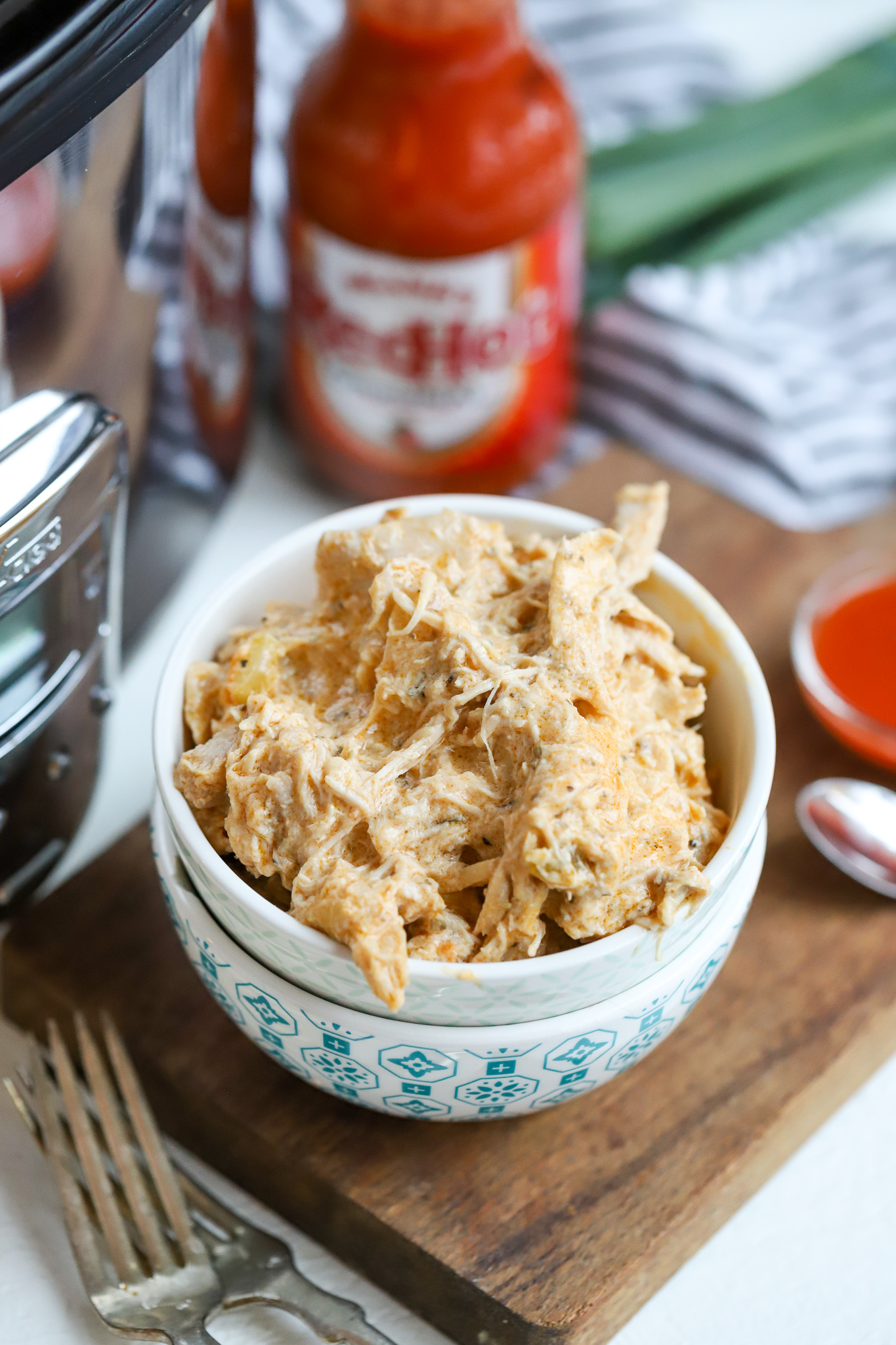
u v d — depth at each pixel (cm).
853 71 67
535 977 42
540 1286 45
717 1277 47
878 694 56
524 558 47
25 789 49
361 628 45
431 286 56
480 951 42
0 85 42
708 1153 47
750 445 62
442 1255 45
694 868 42
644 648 45
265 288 65
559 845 41
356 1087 44
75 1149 47
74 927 50
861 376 63
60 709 48
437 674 43
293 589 48
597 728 43
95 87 43
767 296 65
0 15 42
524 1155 47
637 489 47
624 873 42
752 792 44
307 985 43
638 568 46
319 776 43
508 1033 43
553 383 60
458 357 58
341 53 55
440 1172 47
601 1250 46
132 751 55
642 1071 48
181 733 45
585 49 68
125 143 45
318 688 45
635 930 42
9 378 46
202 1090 48
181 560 56
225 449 57
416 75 54
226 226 53
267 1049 46
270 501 61
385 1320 47
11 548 44
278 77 65
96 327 47
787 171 65
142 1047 48
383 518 48
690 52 69
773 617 56
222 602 47
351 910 41
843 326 64
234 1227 46
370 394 59
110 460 45
